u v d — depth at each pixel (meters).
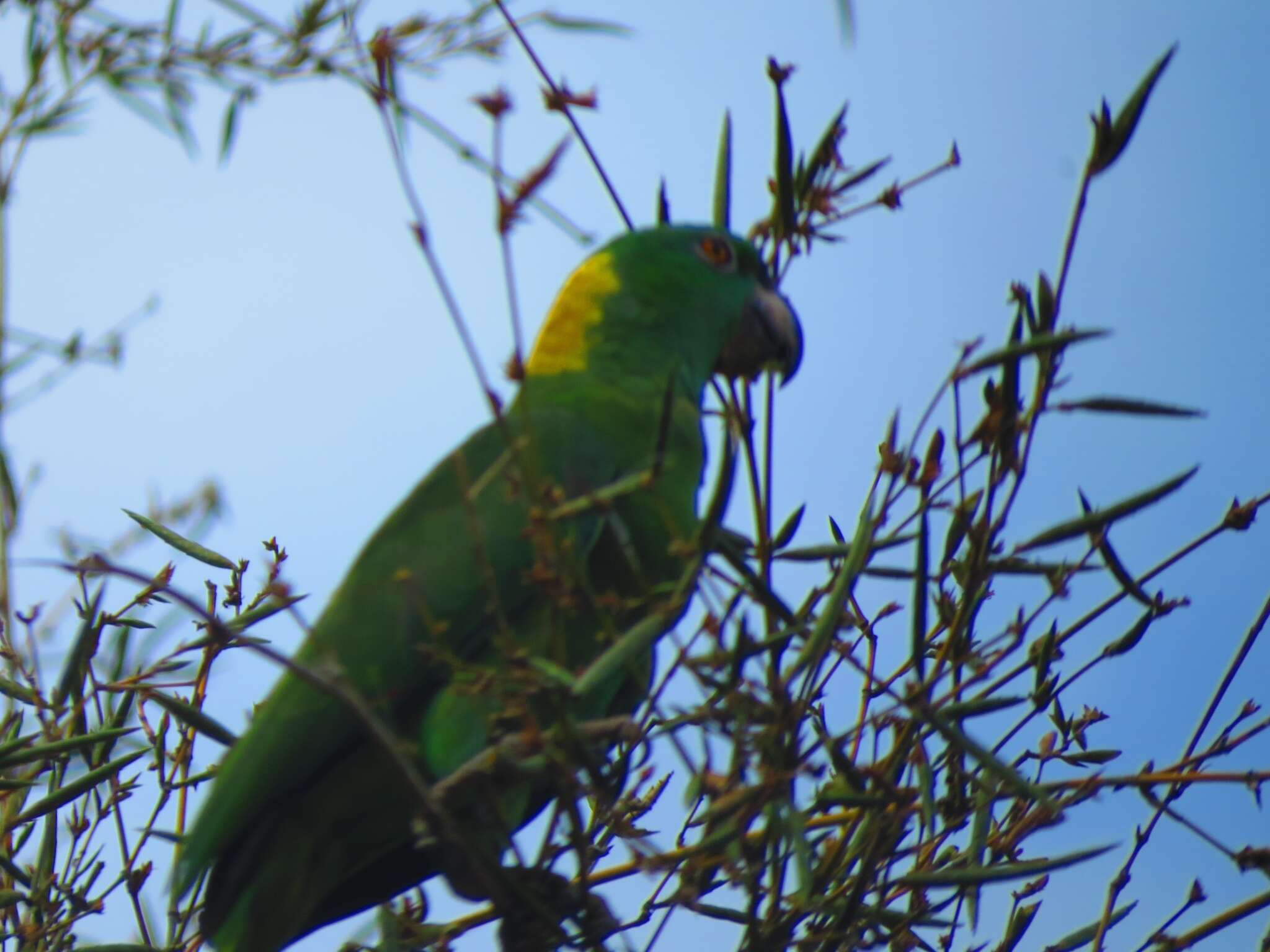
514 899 6.76
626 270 8.84
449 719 6.86
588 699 7.39
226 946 7.30
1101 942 6.79
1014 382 6.19
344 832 7.41
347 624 7.26
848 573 5.82
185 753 7.38
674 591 6.28
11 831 7.18
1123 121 6.05
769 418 6.50
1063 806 6.58
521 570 7.38
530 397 8.27
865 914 6.60
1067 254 6.14
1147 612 6.69
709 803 6.27
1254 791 6.37
